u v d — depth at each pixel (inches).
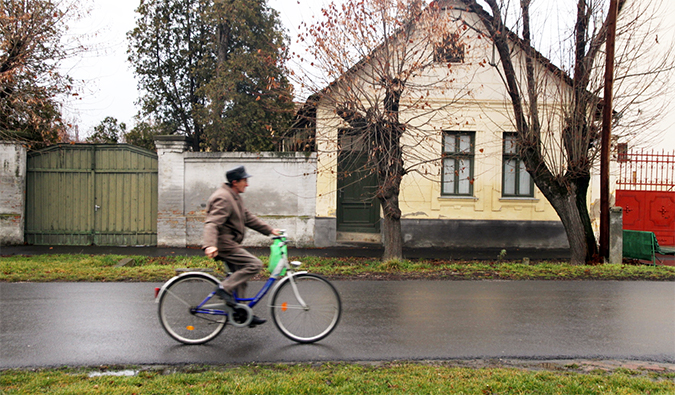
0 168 499.8
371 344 197.5
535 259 485.7
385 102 397.4
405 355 184.9
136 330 212.2
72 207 518.6
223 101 551.5
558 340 205.5
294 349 190.5
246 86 561.9
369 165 454.0
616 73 423.5
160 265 399.9
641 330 220.8
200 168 520.7
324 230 530.3
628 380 159.0
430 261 459.5
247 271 196.7
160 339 200.7
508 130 550.0
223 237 194.1
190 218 519.5
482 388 149.6
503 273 356.2
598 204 556.7
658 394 148.0
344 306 258.8
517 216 556.1
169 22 594.6
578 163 419.2
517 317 239.9
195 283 197.9
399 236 422.9
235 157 522.0
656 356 189.0
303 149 541.3
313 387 147.3
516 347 196.1
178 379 153.7
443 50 424.5
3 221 503.2
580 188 435.5
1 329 211.9
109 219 520.7
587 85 418.9
